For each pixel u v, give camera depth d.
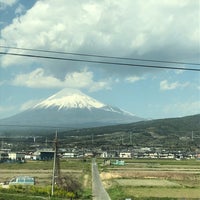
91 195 88.69
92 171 160.25
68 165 189.50
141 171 160.50
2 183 104.94
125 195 85.94
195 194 89.88
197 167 186.62
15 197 75.88
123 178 134.12
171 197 83.62
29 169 164.25
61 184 90.12
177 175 143.50
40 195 84.25
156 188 102.94
